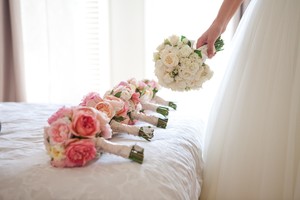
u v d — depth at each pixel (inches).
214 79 88.3
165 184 29.7
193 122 54.5
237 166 42.2
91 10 102.7
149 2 94.3
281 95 39.0
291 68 39.3
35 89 108.9
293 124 37.6
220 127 45.9
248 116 41.9
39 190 28.2
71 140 30.5
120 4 99.1
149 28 96.0
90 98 39.6
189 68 42.5
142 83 51.7
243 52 44.5
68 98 105.6
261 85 41.5
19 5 99.0
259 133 41.3
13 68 105.2
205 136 51.1
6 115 59.4
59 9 99.7
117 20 100.4
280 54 39.9
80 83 104.9
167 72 43.8
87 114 31.6
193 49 44.0
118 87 45.9
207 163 47.4
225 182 43.2
